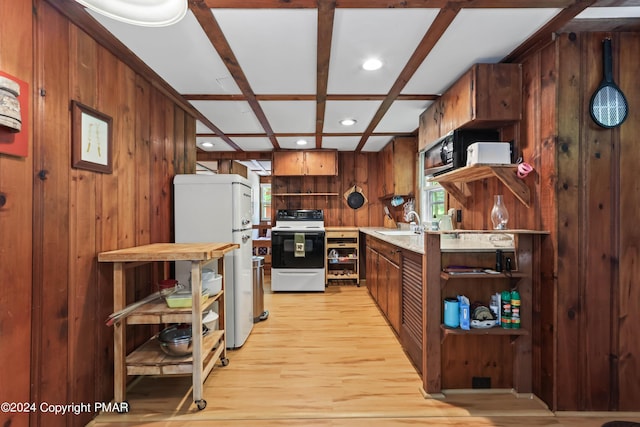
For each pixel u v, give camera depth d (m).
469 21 1.53
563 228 1.64
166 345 1.74
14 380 1.20
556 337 1.65
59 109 1.39
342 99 2.54
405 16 1.48
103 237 1.69
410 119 3.13
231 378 2.01
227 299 2.42
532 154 1.82
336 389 1.88
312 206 4.80
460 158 2.16
